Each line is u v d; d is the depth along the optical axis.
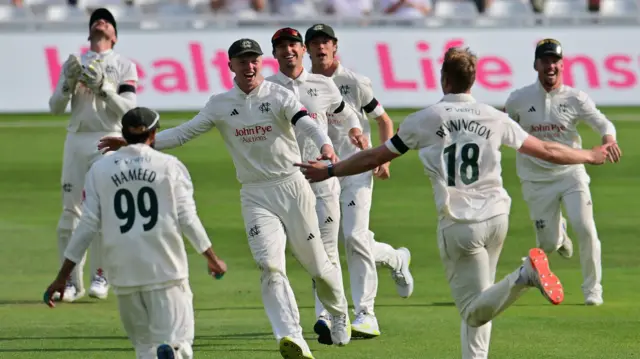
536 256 24.33
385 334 32.22
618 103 86.44
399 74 86.06
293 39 31.34
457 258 25.45
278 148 28.53
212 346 30.53
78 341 31.09
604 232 49.78
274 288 27.95
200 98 84.00
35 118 84.19
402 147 25.30
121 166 23.59
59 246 37.66
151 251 23.41
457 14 92.12
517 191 60.28
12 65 84.25
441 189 25.06
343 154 32.88
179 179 23.62
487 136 25.08
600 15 87.50
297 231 28.94
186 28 85.06
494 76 85.69
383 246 35.47
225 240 47.91
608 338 31.38
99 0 94.75
